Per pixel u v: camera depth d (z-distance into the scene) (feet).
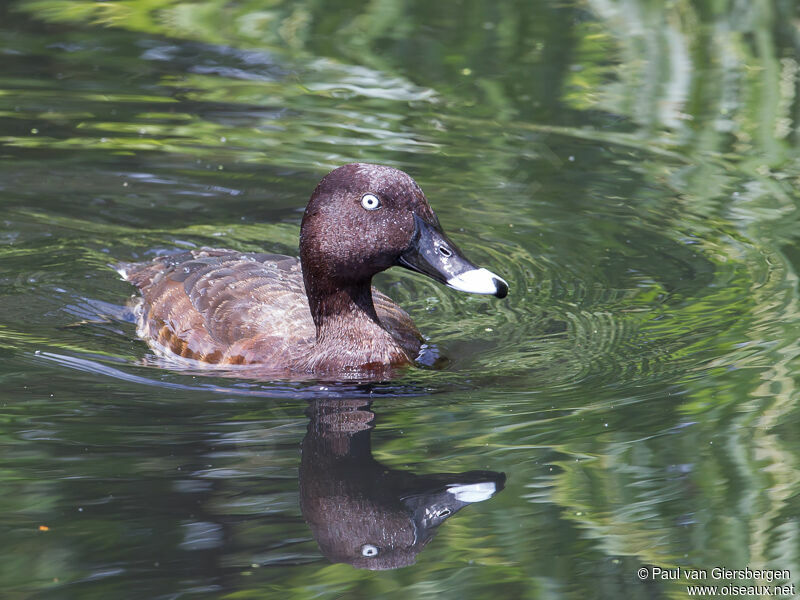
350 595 22.93
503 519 25.82
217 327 35.55
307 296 35.37
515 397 32.01
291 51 61.16
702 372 32.78
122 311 38.65
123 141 51.57
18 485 26.53
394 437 29.58
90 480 26.86
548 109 54.54
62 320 37.50
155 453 28.32
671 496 26.68
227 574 23.39
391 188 33.24
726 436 29.25
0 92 55.42
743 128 52.21
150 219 45.27
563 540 25.07
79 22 64.49
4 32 62.39
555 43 61.67
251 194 47.42
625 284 39.75
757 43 60.64
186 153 50.70
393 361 34.14
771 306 36.88
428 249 33.30
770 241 41.91
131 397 31.78
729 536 25.27
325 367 33.96
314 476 27.17
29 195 46.62
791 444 28.73
